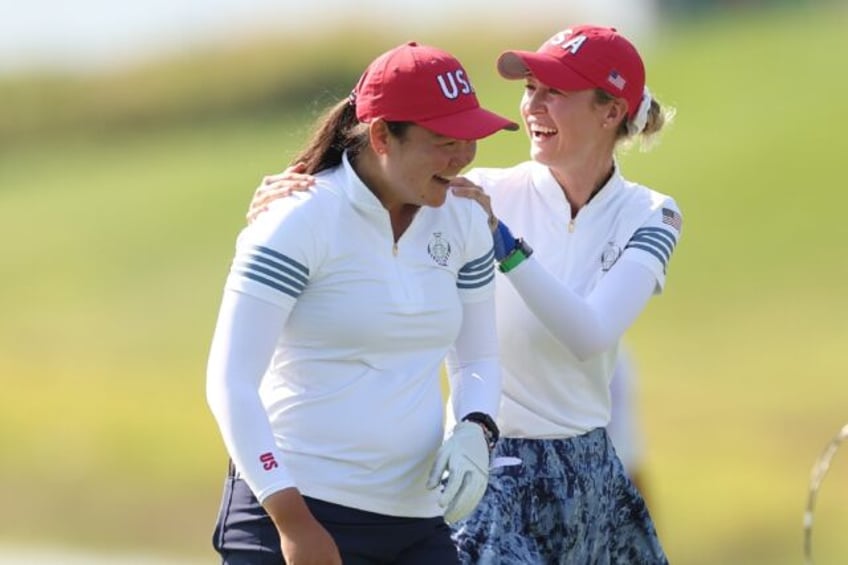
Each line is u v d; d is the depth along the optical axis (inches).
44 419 2474.2
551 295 686.5
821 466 782.5
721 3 5216.5
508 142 3868.1
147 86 5841.5
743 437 2062.0
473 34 5433.1
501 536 709.3
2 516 1996.8
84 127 5669.3
